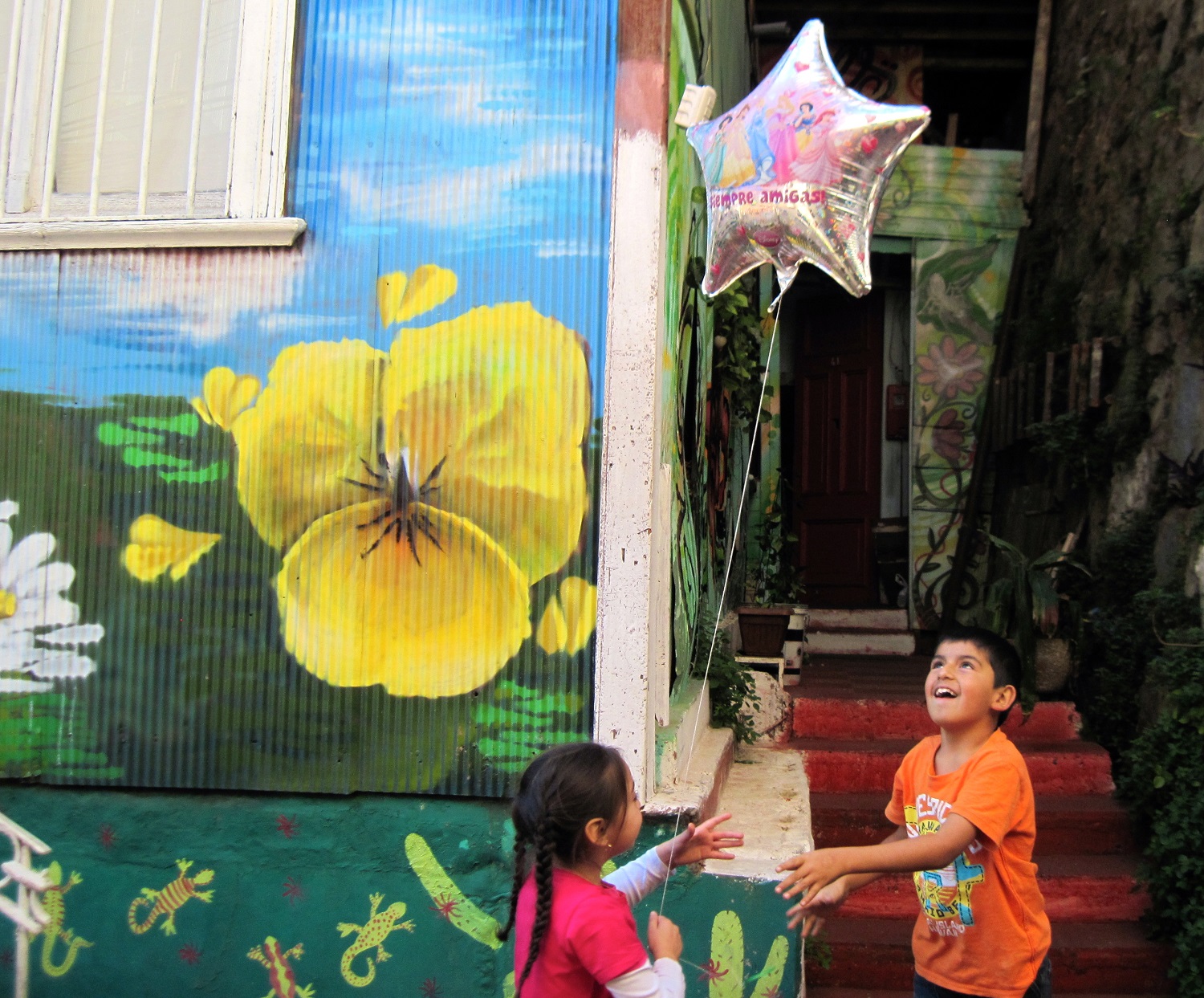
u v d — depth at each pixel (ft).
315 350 12.16
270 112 12.33
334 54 12.35
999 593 19.38
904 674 23.00
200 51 12.76
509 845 11.53
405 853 11.68
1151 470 18.62
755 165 10.54
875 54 32.32
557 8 12.03
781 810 13.41
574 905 6.17
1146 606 16.87
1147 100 20.86
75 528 12.42
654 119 11.73
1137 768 15.49
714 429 20.13
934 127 34.42
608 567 11.46
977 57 32.71
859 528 31.04
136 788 12.15
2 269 12.67
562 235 11.85
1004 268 28.22
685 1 13.73
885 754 17.33
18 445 12.55
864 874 8.12
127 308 12.49
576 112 11.93
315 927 11.70
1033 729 18.38
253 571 12.12
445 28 12.19
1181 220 18.56
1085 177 24.07
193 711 12.09
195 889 11.93
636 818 6.59
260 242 12.28
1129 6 22.49
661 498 12.47
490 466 11.79
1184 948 13.29
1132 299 20.30
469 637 11.71
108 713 12.21
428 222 12.09
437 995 11.47
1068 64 26.35
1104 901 14.85
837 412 31.89
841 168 10.02
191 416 12.32
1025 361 25.89
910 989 13.75
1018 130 33.30
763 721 18.84
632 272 11.62
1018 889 8.21
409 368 12.00
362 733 11.82
